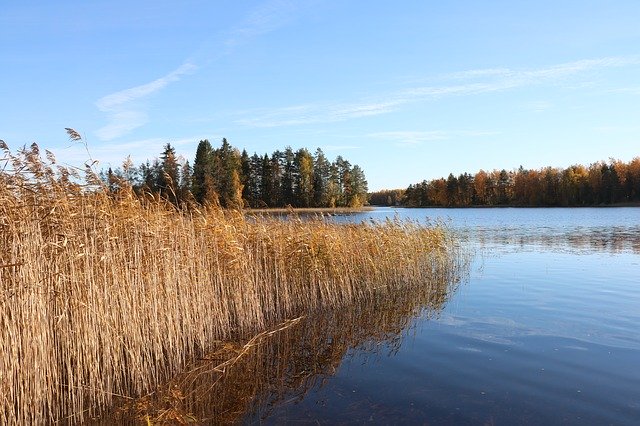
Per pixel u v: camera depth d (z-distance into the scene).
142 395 8.52
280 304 14.82
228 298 13.20
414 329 12.50
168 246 10.75
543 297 16.08
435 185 124.31
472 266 24.05
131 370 8.80
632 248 30.05
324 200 77.31
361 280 17.23
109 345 8.40
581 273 20.94
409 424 6.99
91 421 7.46
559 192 104.31
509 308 14.59
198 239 12.55
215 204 14.41
